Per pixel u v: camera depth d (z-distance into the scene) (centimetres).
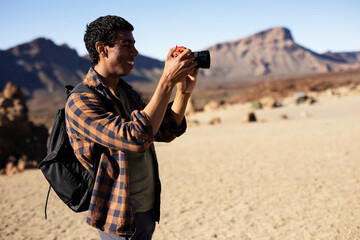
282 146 1145
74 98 142
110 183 143
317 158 881
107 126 133
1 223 515
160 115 134
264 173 762
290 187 614
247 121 2422
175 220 477
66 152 149
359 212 438
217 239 393
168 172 859
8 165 1012
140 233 163
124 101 169
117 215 140
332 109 3058
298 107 3459
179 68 134
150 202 168
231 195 595
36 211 577
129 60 151
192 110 3953
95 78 148
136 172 158
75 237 437
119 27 146
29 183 846
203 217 482
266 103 3784
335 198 517
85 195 146
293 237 377
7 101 1094
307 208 480
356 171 693
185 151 1223
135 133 130
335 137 1220
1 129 1035
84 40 152
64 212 560
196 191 645
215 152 1143
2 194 735
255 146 1204
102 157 143
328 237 366
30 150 1102
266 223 434
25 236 452
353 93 4450
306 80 6838
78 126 138
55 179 148
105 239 155
